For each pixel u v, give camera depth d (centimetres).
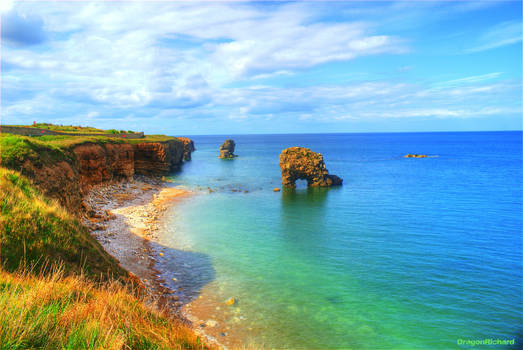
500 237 3400
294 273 2475
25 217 1417
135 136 10100
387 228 3766
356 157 15262
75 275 1288
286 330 1720
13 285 793
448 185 7044
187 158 14288
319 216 4366
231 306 1936
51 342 540
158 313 1091
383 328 1781
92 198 4366
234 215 4388
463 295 2161
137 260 2488
